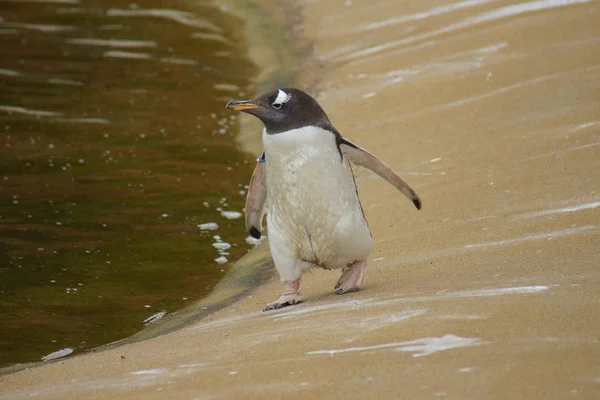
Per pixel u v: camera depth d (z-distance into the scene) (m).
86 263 12.27
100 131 18.27
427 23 21.66
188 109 19.86
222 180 15.60
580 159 12.45
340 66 20.86
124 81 21.97
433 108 16.41
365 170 14.76
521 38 18.52
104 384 7.53
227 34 26.62
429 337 6.99
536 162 12.77
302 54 23.00
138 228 13.51
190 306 10.91
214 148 17.36
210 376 7.14
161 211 14.18
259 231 10.55
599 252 9.10
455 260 10.01
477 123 15.12
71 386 7.70
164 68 23.17
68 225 13.59
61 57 24.03
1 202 14.43
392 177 9.59
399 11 23.50
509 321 7.05
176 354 8.12
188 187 15.24
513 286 8.20
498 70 17.22
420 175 13.62
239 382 6.90
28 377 8.45
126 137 17.91
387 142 15.45
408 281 9.53
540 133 13.88
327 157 9.04
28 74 22.38
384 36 21.98
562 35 18.05
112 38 26.02
